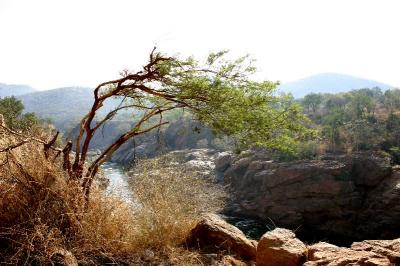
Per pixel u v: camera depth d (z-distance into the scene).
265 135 4.50
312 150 49.16
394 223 38.38
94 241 3.74
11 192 3.67
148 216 4.73
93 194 4.25
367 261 3.36
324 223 41.94
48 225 3.60
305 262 4.09
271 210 43.03
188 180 7.20
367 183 42.72
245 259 5.03
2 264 3.15
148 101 5.30
